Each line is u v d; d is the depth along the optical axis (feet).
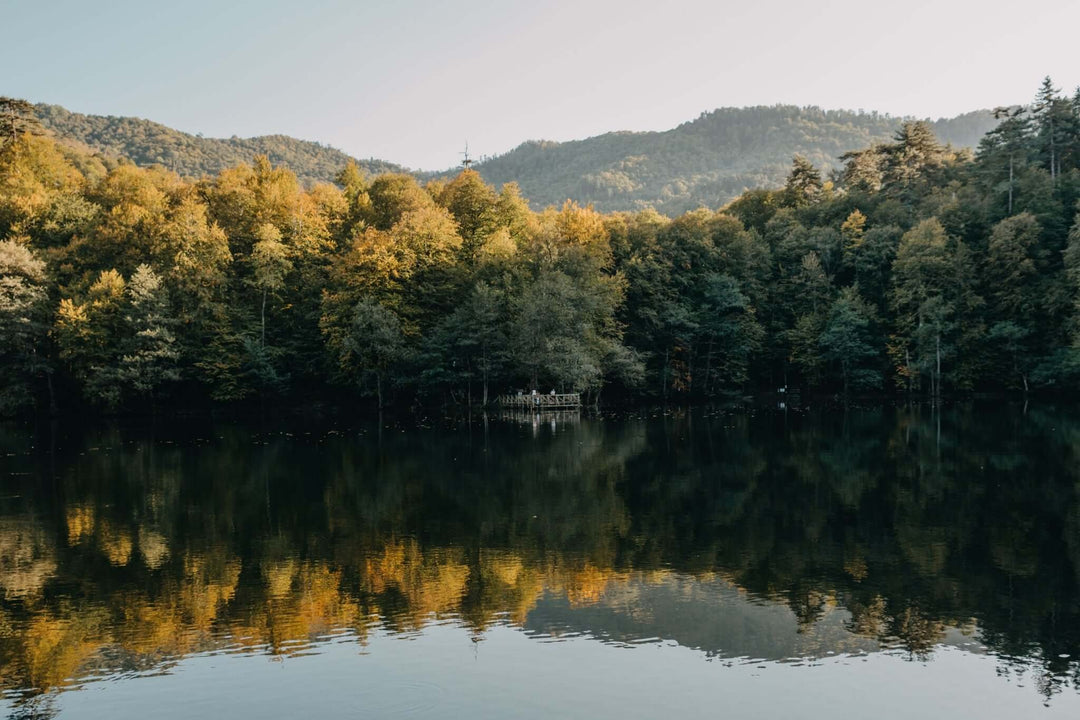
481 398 277.03
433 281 269.64
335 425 215.31
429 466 138.82
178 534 92.63
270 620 64.59
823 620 63.31
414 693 51.19
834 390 303.27
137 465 143.13
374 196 329.52
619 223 306.76
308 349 266.16
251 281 253.44
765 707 49.11
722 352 288.71
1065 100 300.20
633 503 107.04
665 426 202.28
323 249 282.15
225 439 183.11
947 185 323.37
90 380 222.89
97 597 70.49
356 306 244.01
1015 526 90.89
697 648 58.29
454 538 89.86
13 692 51.90
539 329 244.63
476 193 309.42
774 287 305.94
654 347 289.74
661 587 72.08
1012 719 47.42
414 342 260.62
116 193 284.82
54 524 97.91
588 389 258.78
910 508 100.99
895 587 70.79
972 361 263.08
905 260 269.85
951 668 54.39
